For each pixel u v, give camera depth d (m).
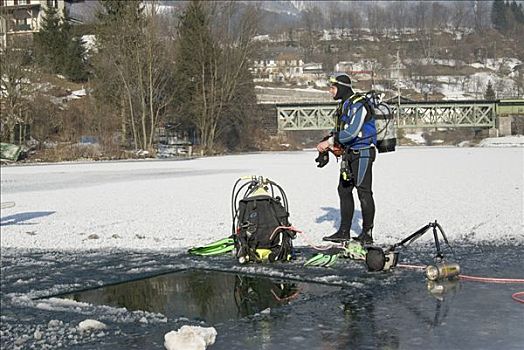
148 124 61.56
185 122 66.62
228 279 6.46
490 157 31.03
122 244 9.31
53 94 65.31
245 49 66.38
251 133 69.25
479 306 4.97
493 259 7.04
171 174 27.61
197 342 4.06
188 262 7.48
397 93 42.03
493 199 13.86
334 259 6.99
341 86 7.34
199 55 63.25
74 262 7.90
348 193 7.54
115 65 59.25
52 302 5.80
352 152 7.28
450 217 11.08
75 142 57.28
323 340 4.23
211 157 53.88
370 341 4.18
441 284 5.78
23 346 4.46
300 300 5.38
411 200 14.12
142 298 5.82
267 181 7.55
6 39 56.25
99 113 58.38
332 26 120.56
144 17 60.12
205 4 64.00
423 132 56.16
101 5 61.91
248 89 68.19
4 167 40.91
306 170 28.03
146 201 15.78
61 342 4.52
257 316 4.89
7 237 10.30
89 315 5.27
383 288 5.72
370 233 7.41
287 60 111.56
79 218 12.72
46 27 79.50
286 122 69.75
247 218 7.24
